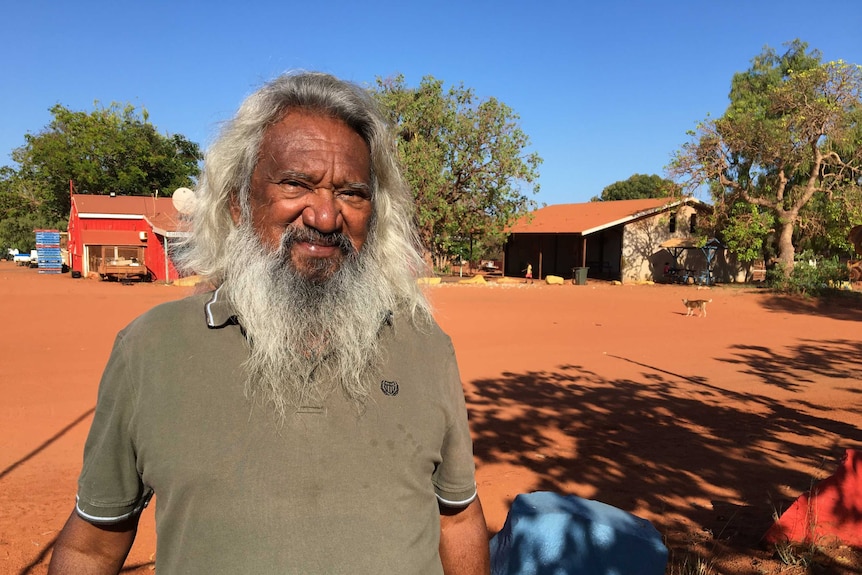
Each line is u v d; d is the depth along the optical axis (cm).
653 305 2327
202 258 150
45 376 952
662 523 464
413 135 3212
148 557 412
